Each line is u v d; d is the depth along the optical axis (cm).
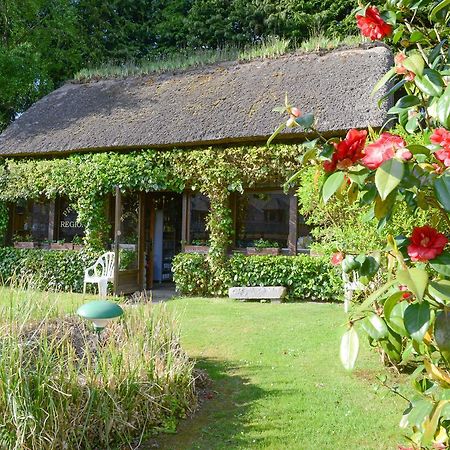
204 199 1139
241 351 549
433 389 164
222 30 1988
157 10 2223
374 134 180
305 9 1922
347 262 168
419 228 141
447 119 149
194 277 1009
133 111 1198
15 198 1196
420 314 125
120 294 1023
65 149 1130
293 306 846
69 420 302
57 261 1098
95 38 2033
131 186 1043
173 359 398
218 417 373
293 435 341
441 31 205
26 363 311
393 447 322
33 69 1634
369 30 203
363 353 523
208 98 1139
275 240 1028
